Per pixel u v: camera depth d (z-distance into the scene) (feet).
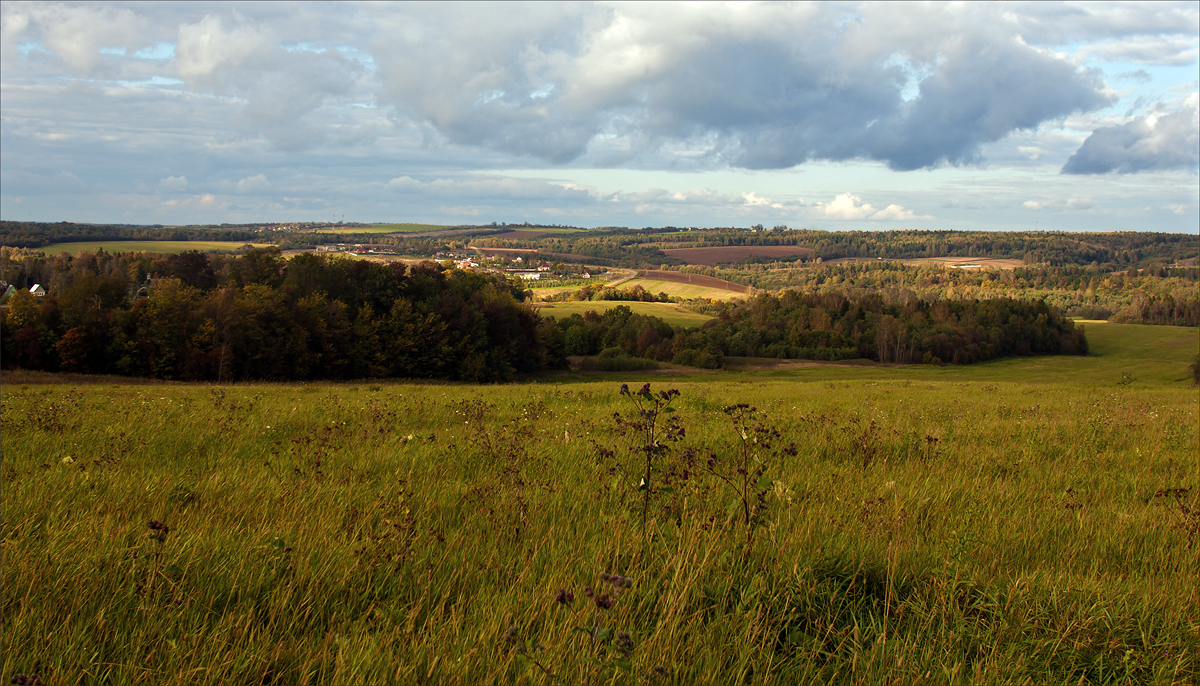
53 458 22.79
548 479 19.62
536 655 8.71
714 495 17.01
